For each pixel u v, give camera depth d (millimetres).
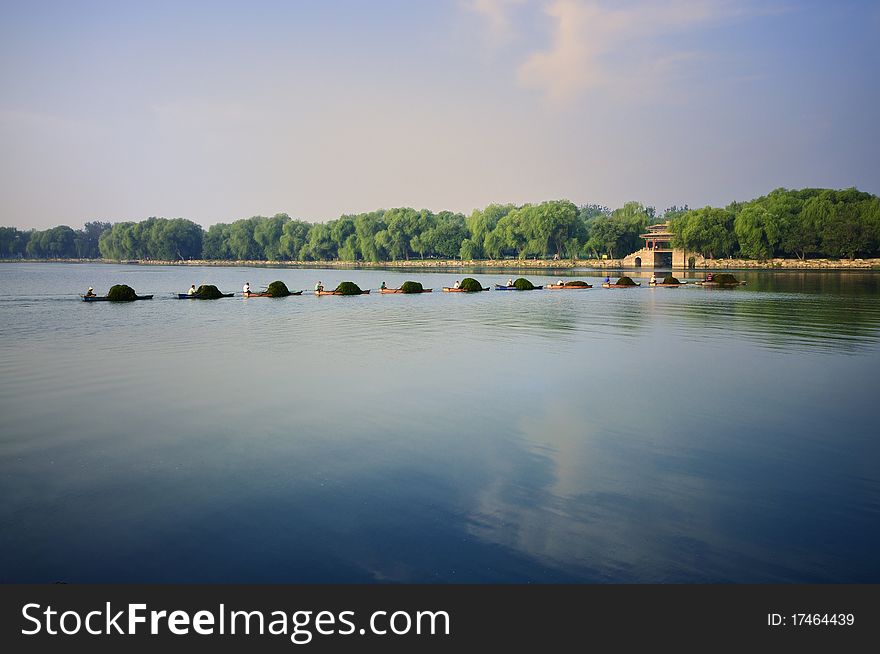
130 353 25984
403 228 189375
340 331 33281
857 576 8367
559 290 70375
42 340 30188
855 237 121875
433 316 41438
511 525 9797
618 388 18859
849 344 26984
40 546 9289
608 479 11617
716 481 11484
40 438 14211
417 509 10383
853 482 11367
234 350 26672
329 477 11773
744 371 21250
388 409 16547
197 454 13094
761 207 140750
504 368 22156
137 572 8641
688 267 149750
